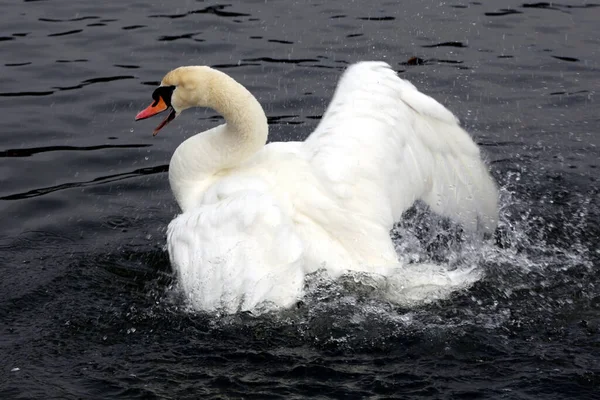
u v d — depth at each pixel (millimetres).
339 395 9742
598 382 9914
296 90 18422
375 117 11750
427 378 10008
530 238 13602
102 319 11453
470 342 10625
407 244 13477
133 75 19062
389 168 11586
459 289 11250
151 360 10469
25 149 16422
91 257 13211
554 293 11875
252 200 10773
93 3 22844
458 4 22734
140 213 14594
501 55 19891
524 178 15477
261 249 10617
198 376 10133
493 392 9773
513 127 17141
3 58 19656
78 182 15484
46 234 13906
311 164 11484
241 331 10680
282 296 10570
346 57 19812
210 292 10711
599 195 14922
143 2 22922
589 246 13352
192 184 12695
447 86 18547
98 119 17484
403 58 19750
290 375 10086
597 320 11219
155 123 17500
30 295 12094
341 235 11242
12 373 10328
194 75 12750
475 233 13539
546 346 10617
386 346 10523
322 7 22562
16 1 22844
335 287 10961
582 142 16625
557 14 22047
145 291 12258
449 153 12922
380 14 22141
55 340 11008
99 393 9914
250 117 12422
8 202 14836
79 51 20109
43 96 18188
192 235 11016
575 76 18984
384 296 11023
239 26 21406
